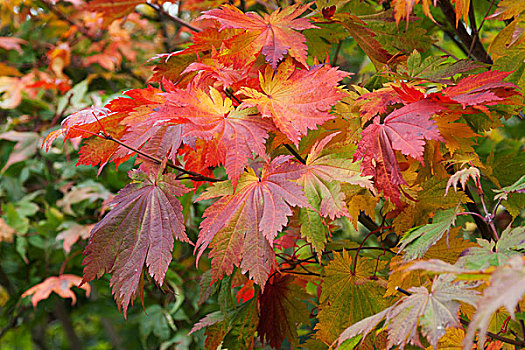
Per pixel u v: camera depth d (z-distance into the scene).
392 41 1.23
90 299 2.38
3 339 2.71
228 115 1.12
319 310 1.20
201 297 1.25
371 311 1.16
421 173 1.15
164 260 1.10
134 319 1.96
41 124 2.24
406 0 1.14
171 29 2.27
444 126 1.13
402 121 1.10
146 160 1.13
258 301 1.20
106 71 2.31
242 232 1.10
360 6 1.26
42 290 1.83
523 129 1.66
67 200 1.97
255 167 1.21
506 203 1.23
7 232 2.01
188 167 1.18
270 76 1.14
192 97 1.11
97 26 2.13
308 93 1.12
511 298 0.95
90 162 1.15
